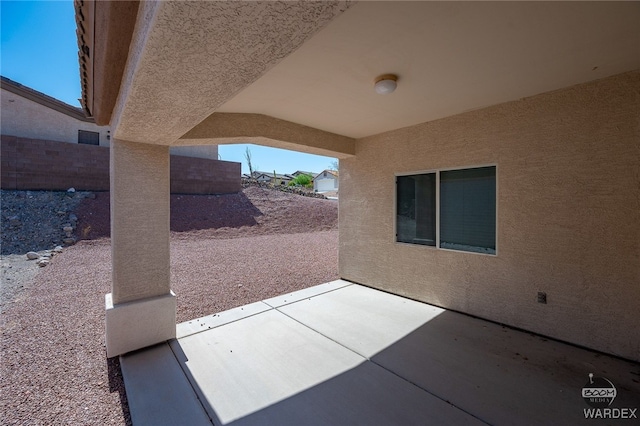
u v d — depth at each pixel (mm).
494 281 4242
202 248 11219
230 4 1263
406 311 4766
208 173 18594
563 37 2496
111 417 2443
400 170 5438
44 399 2656
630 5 2053
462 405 2549
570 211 3559
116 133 3236
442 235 4887
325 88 3521
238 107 4129
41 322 4426
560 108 3615
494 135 4188
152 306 3588
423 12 2131
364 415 2445
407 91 3662
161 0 1215
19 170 12867
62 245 10328
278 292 6012
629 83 3158
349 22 2248
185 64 1802
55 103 14875
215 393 2729
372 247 6031
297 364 3223
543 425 2307
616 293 3264
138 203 3604
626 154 3186
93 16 2049
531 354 3373
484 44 2594
